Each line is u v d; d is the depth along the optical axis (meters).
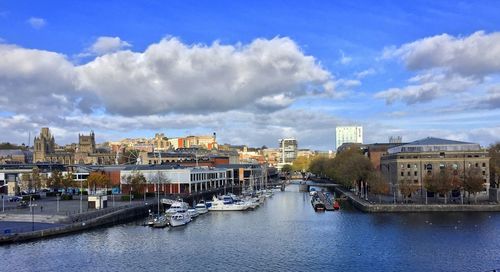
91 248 128.75
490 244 130.25
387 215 187.75
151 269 109.69
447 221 167.62
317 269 109.00
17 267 109.56
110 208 181.12
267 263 114.56
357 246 131.00
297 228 162.25
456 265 110.69
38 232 137.62
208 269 109.81
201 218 190.88
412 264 112.06
